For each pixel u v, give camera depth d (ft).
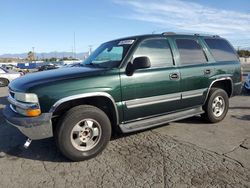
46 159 14.14
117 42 17.48
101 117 14.02
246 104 27.58
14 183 11.78
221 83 20.65
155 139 16.69
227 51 21.01
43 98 12.85
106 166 13.21
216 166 13.05
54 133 13.57
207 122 19.97
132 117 15.47
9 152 15.11
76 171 12.78
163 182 11.62
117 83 14.49
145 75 15.48
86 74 14.02
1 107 28.12
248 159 13.82
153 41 16.62
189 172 12.48
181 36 18.28
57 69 16.37
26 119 12.91
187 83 17.56
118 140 16.56
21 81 14.28
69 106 14.06
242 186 11.29
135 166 13.15
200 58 18.81
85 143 13.85
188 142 16.16
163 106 16.57
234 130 18.42
